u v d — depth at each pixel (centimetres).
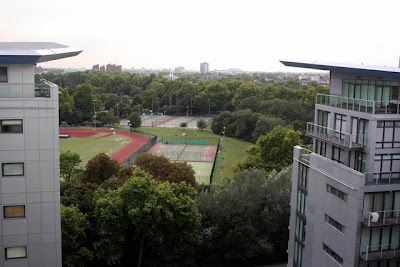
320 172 4034
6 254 3472
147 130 17850
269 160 8656
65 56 3916
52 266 3566
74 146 13738
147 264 5494
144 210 4766
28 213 3456
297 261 4622
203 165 11381
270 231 5919
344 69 3847
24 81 3378
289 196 6016
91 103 19462
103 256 4938
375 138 3628
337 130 4141
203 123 17912
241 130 15838
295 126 13950
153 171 7225
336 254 3828
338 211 3750
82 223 5025
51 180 3462
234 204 5791
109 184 6444
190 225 5128
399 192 3591
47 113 3372
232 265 5719
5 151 3341
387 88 3778
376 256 3528
